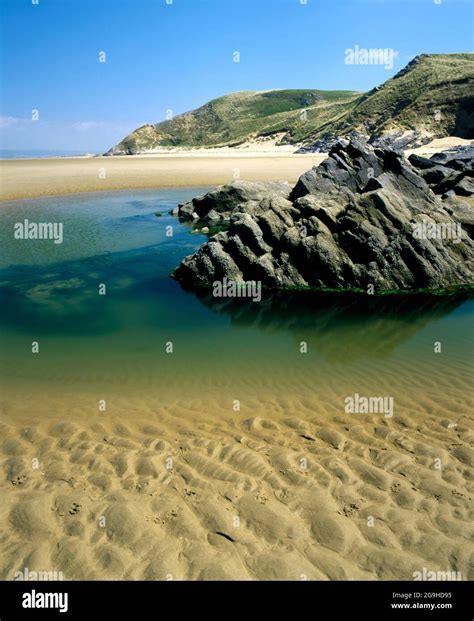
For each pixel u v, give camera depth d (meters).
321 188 25.58
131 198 46.94
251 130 185.50
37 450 9.17
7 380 12.27
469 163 32.88
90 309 17.62
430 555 6.64
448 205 23.55
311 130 151.75
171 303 18.33
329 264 19.64
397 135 109.31
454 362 12.81
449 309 17.25
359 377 12.14
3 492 7.95
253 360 13.34
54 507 7.56
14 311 17.39
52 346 14.41
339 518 7.27
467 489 7.81
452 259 19.86
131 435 9.66
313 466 8.49
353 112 133.75
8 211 38.50
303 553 6.72
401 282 19.33
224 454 8.91
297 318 16.73
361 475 8.24
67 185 53.31
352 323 16.17
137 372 12.68
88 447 9.22
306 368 12.77
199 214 36.69
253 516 7.32
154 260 24.16
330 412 10.47
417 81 127.25
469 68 124.19
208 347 14.30
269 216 21.48
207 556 6.67
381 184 22.72
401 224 20.00
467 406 10.46
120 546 6.83
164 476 8.29
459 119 108.25
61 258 24.56
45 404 11.05
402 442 9.19
